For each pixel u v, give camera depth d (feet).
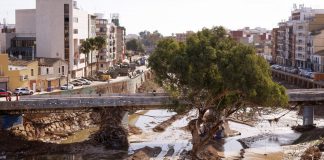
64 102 273.54
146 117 389.80
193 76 212.84
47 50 464.24
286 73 607.37
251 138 311.27
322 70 560.20
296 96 321.52
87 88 406.21
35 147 263.70
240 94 217.56
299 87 545.03
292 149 281.54
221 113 256.11
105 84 437.17
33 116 295.28
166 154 264.31
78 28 483.51
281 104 214.69
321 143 280.92
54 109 274.16
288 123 360.07
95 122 337.31
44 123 299.58
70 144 277.23
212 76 212.02
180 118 374.02
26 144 265.54
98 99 280.51
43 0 459.73
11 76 353.51
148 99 286.66
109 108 289.53
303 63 637.71
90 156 256.32
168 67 223.92
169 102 248.73
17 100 273.54
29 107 267.39
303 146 286.87
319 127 336.08
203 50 217.36
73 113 326.85
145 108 290.56
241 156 264.93
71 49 463.01
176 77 224.33
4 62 351.05
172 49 229.45
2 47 481.05
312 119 337.31
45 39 463.83
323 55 559.38
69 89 389.80
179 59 216.33
